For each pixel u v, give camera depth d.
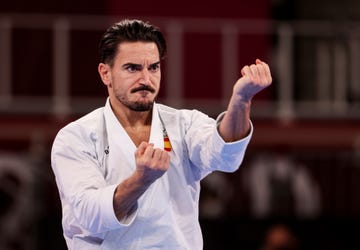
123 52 10.44
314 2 42.41
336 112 38.81
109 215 9.85
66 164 10.65
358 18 41.78
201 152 10.70
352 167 37.00
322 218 32.00
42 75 40.91
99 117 10.98
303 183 36.25
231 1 42.06
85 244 10.73
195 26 41.59
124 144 10.78
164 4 41.56
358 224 32.03
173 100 39.28
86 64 41.12
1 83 39.56
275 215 34.62
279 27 41.31
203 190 34.94
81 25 41.25
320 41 41.53
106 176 10.73
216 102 41.00
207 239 31.56
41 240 31.91
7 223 33.56
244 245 31.58
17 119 36.75
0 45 39.84
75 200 10.19
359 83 40.72
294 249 27.36
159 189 10.67
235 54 41.56
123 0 41.41
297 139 37.59
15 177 34.25
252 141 37.28
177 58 40.34
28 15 41.06
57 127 36.53
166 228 10.70
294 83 41.31
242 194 35.38
